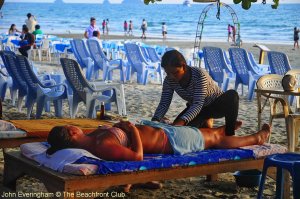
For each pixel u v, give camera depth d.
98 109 12.83
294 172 6.01
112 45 30.77
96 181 5.73
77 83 12.23
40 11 125.38
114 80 22.39
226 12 89.75
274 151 7.20
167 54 7.41
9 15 111.56
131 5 150.50
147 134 6.63
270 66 17.19
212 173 6.68
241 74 17.42
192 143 6.82
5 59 13.24
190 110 7.38
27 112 12.62
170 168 6.30
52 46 32.19
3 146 7.55
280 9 88.75
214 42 60.31
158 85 20.80
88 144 6.16
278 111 12.72
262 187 6.39
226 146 7.14
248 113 14.28
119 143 6.21
